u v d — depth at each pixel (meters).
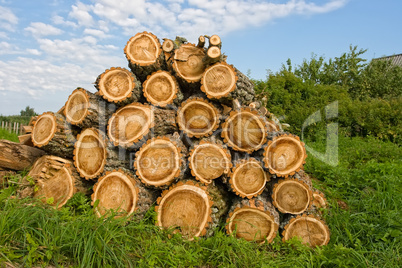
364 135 10.57
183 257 3.11
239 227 3.75
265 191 4.13
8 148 4.25
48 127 3.95
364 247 3.56
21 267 2.48
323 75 18.73
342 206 4.48
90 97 4.13
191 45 4.51
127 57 4.25
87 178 3.99
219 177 4.00
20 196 3.74
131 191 3.66
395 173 5.36
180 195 3.64
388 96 16.14
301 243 3.75
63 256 2.71
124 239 3.05
